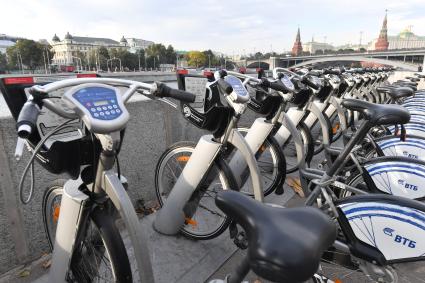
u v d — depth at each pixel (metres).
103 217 1.44
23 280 1.96
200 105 2.62
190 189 2.22
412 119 3.27
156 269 2.10
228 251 2.31
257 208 0.72
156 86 1.48
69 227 1.46
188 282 2.01
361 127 1.62
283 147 3.37
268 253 0.61
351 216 1.57
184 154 2.50
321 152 4.40
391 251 1.51
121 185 1.39
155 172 2.68
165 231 2.39
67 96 1.13
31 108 1.12
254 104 2.75
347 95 4.72
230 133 2.16
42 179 2.09
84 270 1.61
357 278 1.87
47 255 2.18
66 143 1.30
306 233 0.66
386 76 6.98
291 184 3.39
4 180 1.91
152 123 2.86
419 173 1.94
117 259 1.38
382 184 2.01
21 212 2.02
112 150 1.29
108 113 1.16
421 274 2.03
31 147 1.46
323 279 1.49
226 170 2.13
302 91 3.25
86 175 1.44
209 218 2.47
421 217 1.47
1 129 1.85
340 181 1.92
